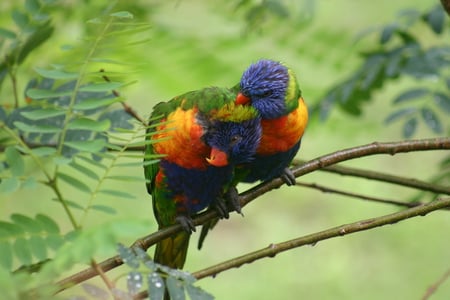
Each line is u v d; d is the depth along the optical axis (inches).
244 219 576.4
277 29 325.4
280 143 265.7
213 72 331.3
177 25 319.6
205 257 545.0
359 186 571.2
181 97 249.1
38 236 135.2
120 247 140.5
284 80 267.0
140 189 510.0
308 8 315.0
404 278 521.3
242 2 291.4
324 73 362.6
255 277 531.2
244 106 244.7
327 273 530.6
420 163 571.5
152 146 247.9
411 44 303.3
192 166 245.3
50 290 122.3
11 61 231.1
